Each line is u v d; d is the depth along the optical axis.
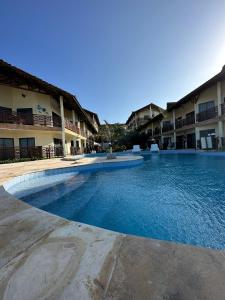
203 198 4.66
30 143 15.16
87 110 32.16
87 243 1.67
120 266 1.32
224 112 14.43
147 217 3.72
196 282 1.14
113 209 4.20
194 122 18.81
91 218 3.80
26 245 1.69
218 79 14.09
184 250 1.49
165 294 1.06
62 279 1.23
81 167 8.99
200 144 17.75
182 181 6.43
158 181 6.57
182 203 4.37
